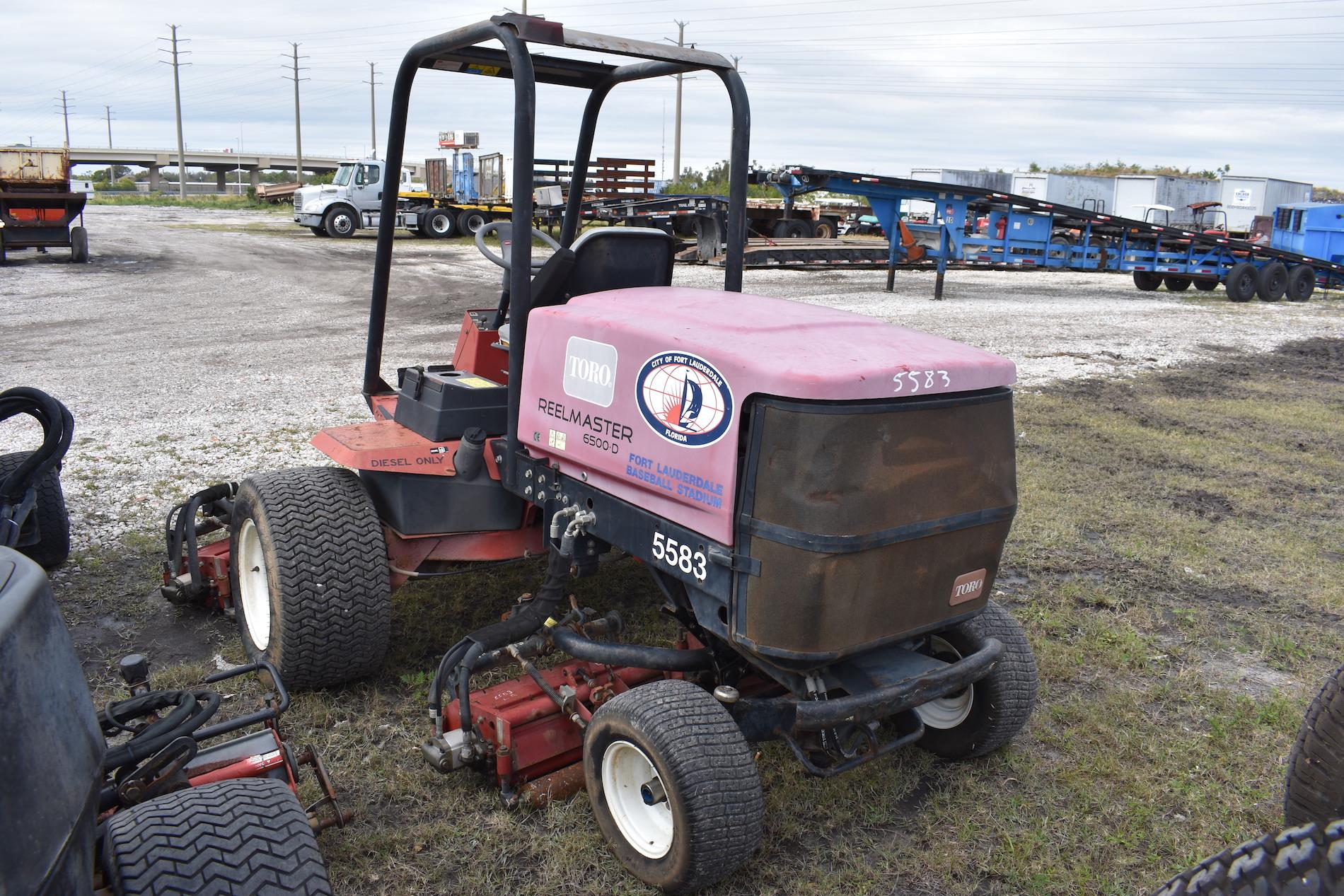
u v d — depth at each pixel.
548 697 3.24
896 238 18.47
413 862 2.92
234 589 4.09
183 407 8.55
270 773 2.73
